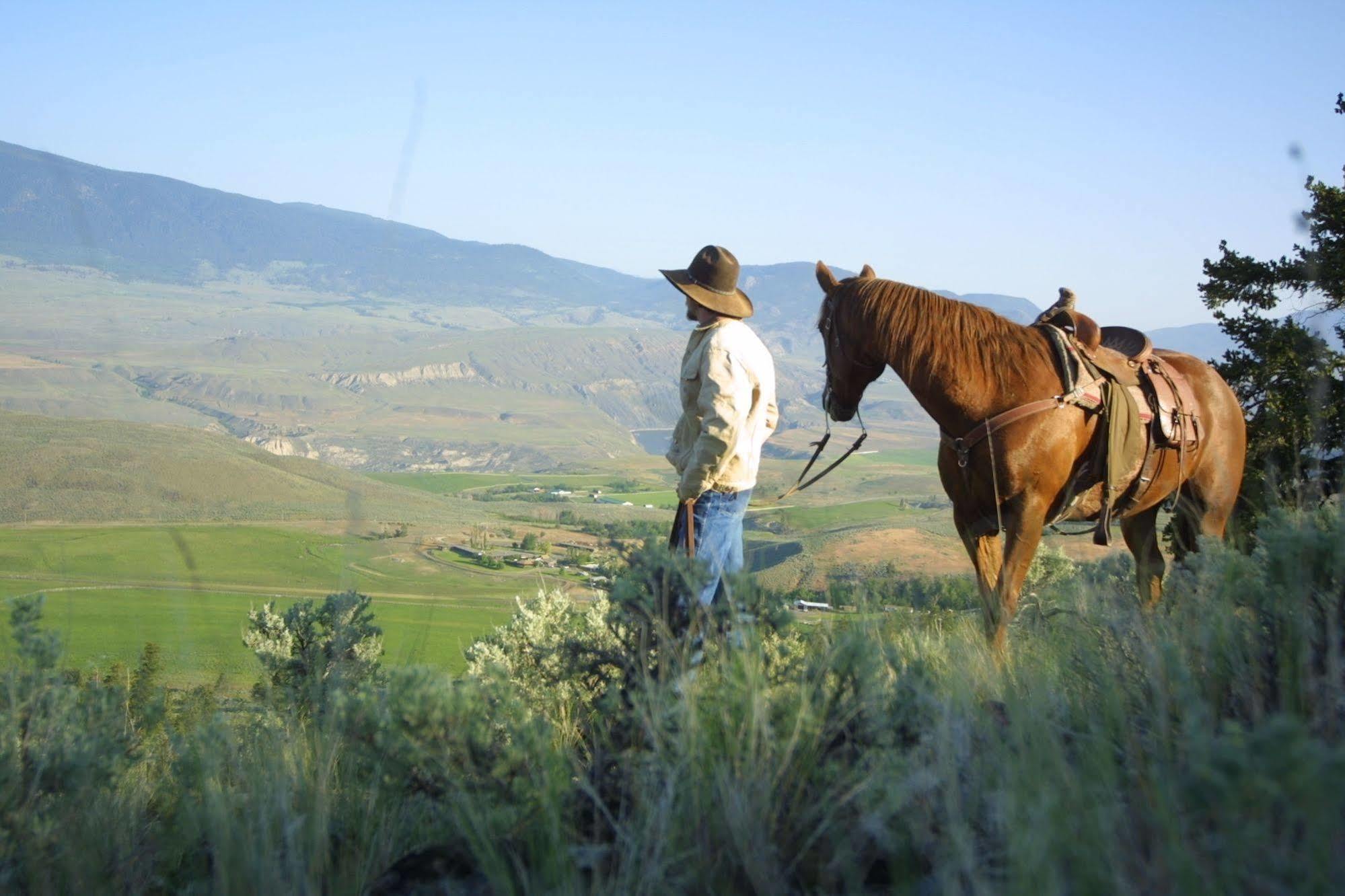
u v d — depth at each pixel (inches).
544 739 97.3
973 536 214.2
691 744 87.0
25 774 92.1
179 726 116.0
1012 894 60.0
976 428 204.5
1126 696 96.2
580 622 145.0
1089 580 196.2
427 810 100.9
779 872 75.9
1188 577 144.2
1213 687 92.3
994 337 208.5
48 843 88.4
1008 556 199.5
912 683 95.9
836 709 93.2
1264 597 102.0
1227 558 130.6
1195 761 63.3
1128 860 62.2
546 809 85.0
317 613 135.3
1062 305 225.6
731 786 80.6
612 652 118.2
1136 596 167.9
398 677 96.8
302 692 126.7
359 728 98.3
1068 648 124.9
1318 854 52.1
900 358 210.1
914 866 74.2
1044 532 228.5
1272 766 52.5
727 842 78.4
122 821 99.6
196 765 97.7
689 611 116.7
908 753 86.7
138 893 88.2
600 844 84.7
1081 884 59.5
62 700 98.7
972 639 169.8
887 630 143.4
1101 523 214.2
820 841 79.0
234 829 86.4
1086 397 206.1
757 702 87.7
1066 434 204.2
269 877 80.6
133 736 112.3
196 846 94.0
